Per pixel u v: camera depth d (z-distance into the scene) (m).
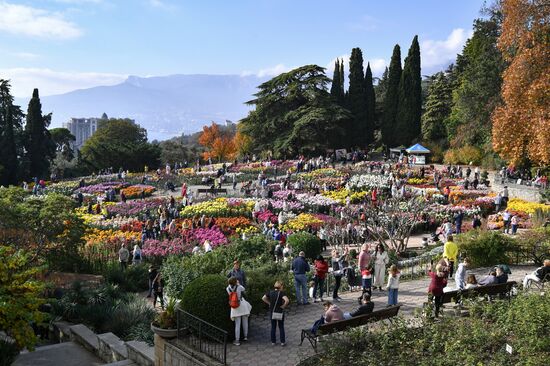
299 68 63.72
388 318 11.07
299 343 10.99
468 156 51.91
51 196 20.16
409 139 64.31
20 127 67.06
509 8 26.14
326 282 16.45
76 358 13.07
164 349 10.66
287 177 45.38
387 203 29.19
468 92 49.03
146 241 25.47
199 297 10.95
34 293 11.49
